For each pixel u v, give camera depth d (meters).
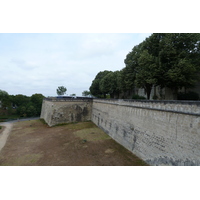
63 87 75.31
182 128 11.93
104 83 44.94
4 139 28.97
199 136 10.42
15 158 19.16
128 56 30.80
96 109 37.91
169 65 20.41
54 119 38.16
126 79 31.06
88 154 19.19
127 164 15.93
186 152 11.35
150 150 15.71
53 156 19.20
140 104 18.00
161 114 14.49
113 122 26.02
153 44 23.17
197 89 23.97
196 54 19.69
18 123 47.25
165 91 28.47
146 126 16.75
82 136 27.11
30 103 79.00
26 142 25.69
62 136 27.88
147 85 25.31
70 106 40.44
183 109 11.84
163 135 14.01
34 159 18.59
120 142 22.73
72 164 16.52
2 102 71.50
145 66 22.30
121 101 23.30
